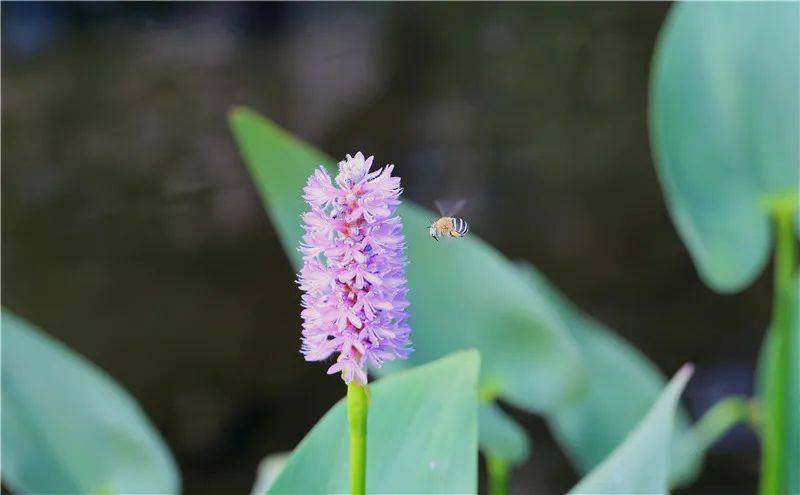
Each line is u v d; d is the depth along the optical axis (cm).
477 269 135
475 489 111
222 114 421
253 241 370
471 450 112
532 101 413
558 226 373
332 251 103
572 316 156
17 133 412
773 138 135
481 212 378
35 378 135
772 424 137
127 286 358
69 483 135
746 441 310
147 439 137
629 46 421
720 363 342
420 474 112
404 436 112
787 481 136
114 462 136
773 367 136
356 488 105
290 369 338
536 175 386
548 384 136
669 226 366
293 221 130
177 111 424
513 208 379
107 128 416
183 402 331
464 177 390
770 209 136
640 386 152
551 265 366
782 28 134
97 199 387
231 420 329
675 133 136
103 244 372
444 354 136
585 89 413
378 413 112
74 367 136
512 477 308
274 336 345
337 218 103
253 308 351
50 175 396
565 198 379
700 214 136
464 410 112
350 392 104
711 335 347
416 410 112
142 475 137
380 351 103
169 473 137
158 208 384
